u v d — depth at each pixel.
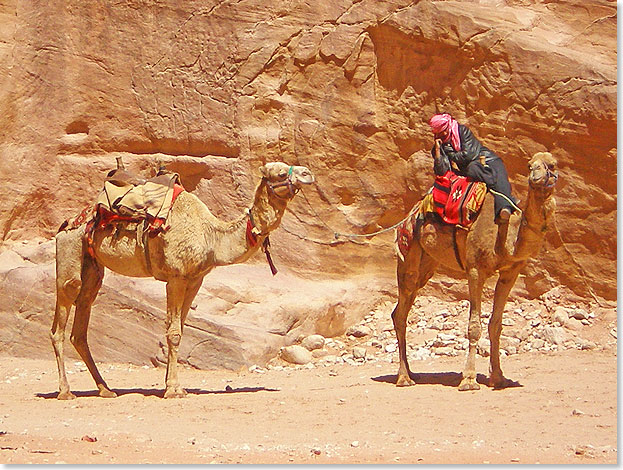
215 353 13.08
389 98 15.15
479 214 10.83
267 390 11.24
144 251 10.91
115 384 12.16
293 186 10.88
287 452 8.06
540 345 12.99
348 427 9.06
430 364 12.71
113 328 13.84
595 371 11.47
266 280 14.99
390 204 15.23
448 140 11.12
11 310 14.45
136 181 11.16
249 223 10.99
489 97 14.32
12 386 12.02
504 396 10.31
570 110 13.76
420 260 11.52
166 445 8.37
